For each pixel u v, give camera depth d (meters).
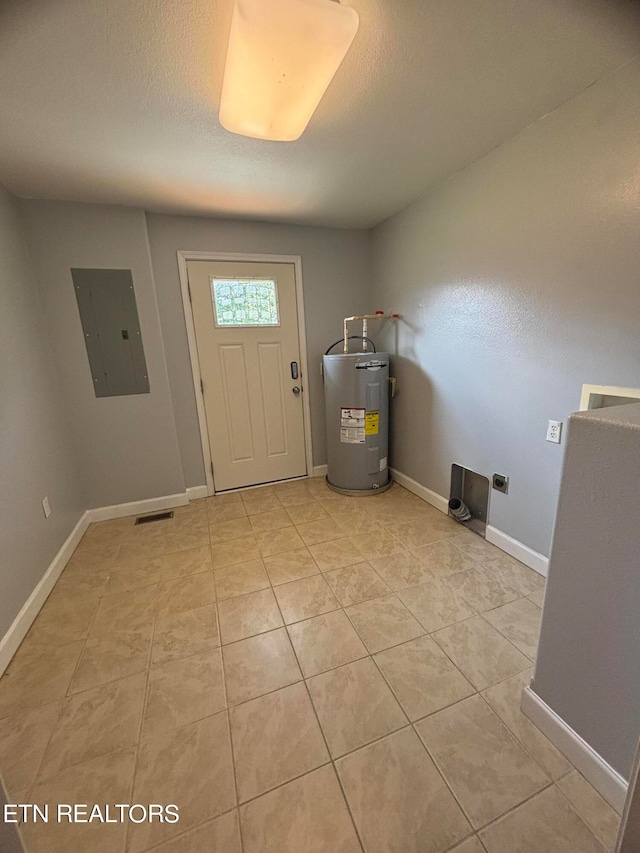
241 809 0.96
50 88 1.27
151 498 2.77
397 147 1.76
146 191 2.13
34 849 0.90
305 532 2.38
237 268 2.78
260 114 1.31
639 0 1.03
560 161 1.51
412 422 2.80
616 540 0.86
